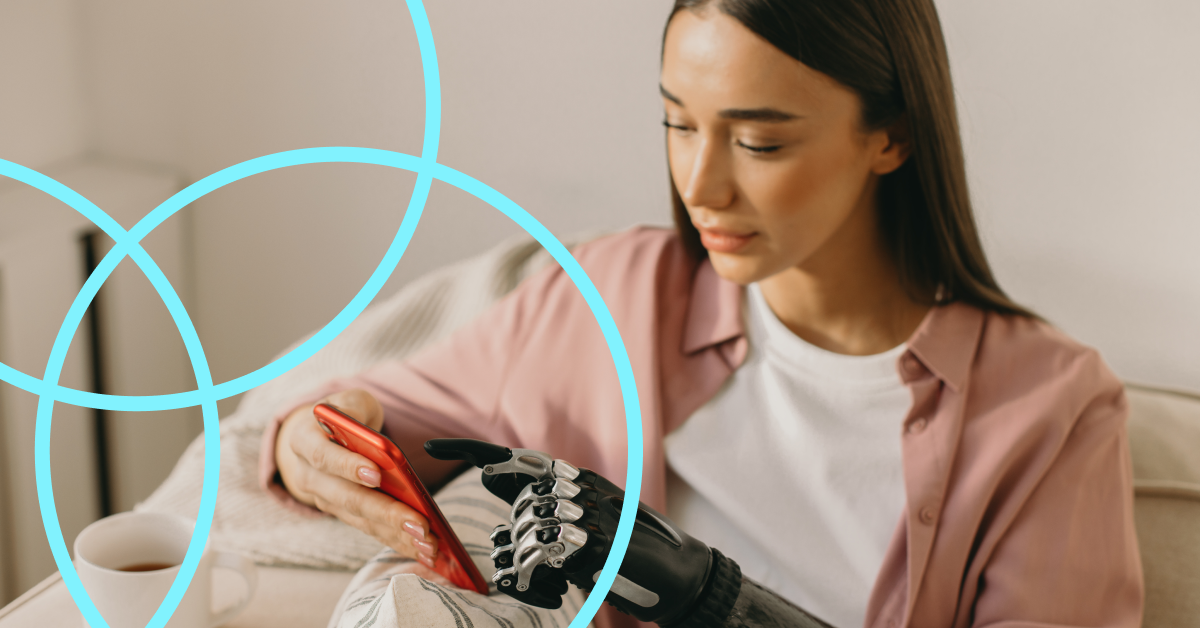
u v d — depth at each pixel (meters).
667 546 0.53
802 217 0.68
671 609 0.53
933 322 0.79
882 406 0.80
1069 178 1.06
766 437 0.82
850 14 0.63
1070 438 0.77
